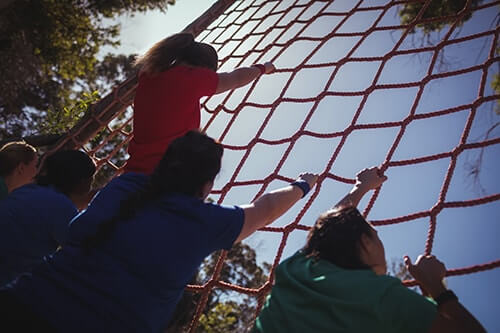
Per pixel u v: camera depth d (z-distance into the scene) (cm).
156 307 178
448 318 169
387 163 362
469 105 378
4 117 1623
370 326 161
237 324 1191
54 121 638
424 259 201
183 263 180
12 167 308
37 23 1538
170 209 184
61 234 251
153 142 244
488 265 245
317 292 171
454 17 500
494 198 296
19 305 174
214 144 194
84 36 1684
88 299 173
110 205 196
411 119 397
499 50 841
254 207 204
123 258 177
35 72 1545
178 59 249
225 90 273
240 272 1227
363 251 182
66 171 264
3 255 242
